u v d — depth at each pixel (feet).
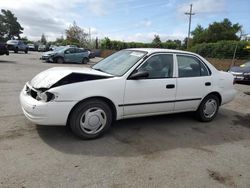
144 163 12.33
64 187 9.98
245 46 85.35
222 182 11.15
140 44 150.51
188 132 17.10
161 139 15.51
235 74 45.96
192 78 18.01
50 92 13.21
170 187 10.48
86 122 14.30
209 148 14.69
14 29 320.09
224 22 201.36
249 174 12.00
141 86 15.60
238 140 16.33
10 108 19.63
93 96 14.11
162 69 16.79
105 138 15.01
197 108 18.98
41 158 12.07
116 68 16.24
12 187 9.73
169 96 16.92
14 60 67.10
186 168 12.12
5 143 13.35
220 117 21.38
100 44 175.22
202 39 195.62
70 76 13.96
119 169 11.60
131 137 15.47
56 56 69.05
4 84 29.68
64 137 14.64
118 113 15.25
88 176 10.85
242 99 30.14
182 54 17.94
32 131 15.16
